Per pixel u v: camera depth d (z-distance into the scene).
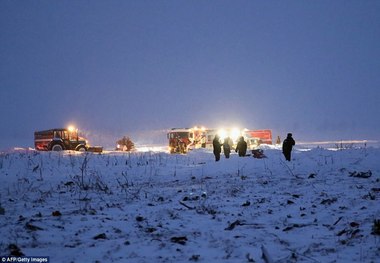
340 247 7.41
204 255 7.01
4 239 7.87
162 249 7.34
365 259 6.69
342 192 13.08
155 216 10.15
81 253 7.08
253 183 16.20
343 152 23.81
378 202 11.12
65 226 8.98
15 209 11.16
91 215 10.23
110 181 17.80
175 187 15.73
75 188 15.52
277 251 7.24
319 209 10.65
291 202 11.59
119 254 7.05
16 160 22.17
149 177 18.88
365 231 8.32
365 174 16.53
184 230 8.73
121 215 10.27
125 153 31.30
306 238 8.06
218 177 18.77
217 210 10.91
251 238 8.06
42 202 12.40
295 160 22.75
